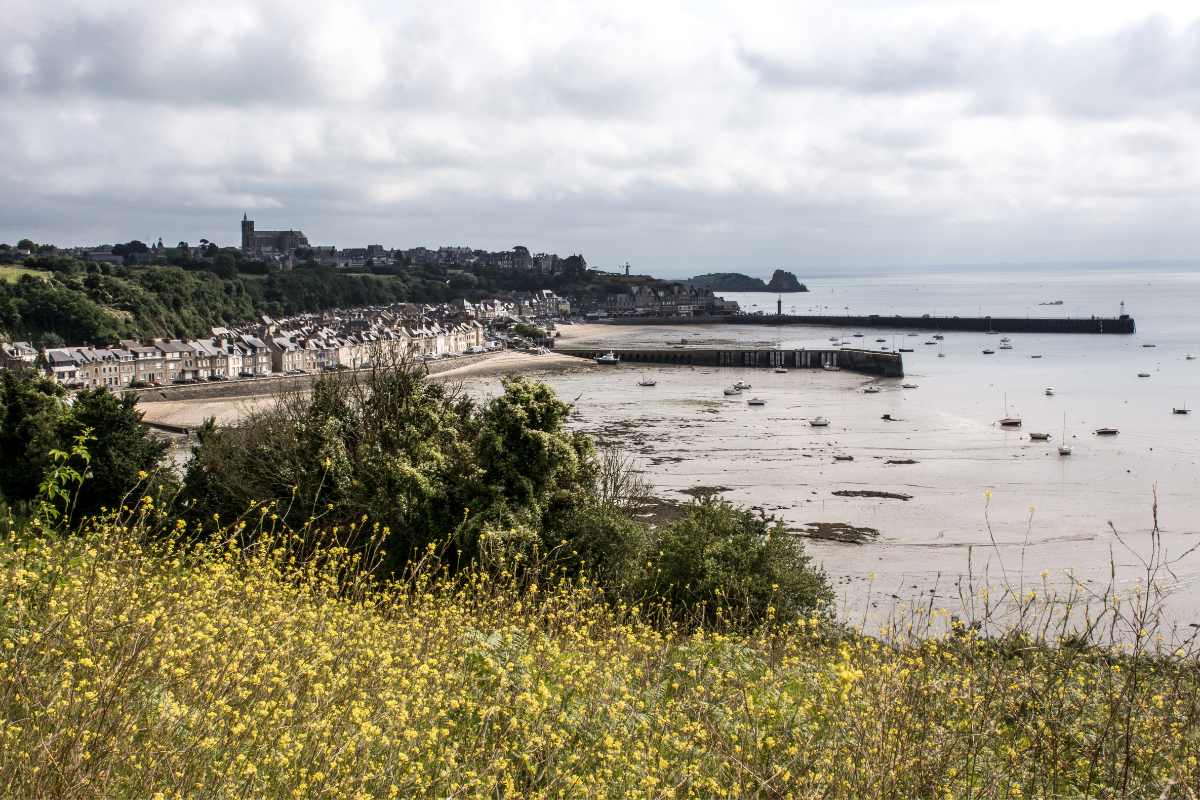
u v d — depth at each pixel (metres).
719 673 7.50
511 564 15.53
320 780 5.00
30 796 4.41
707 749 6.09
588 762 6.14
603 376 130.25
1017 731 6.25
